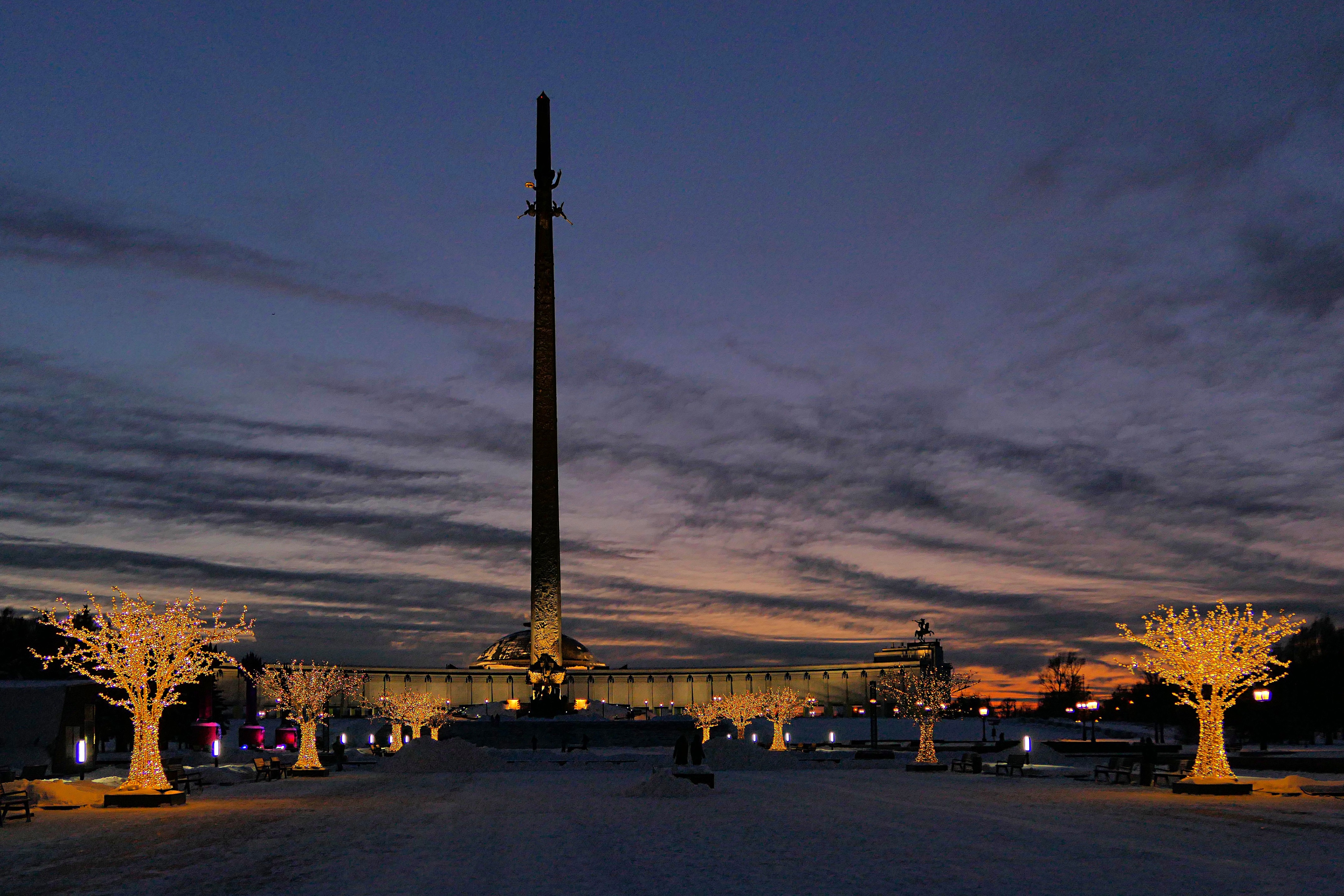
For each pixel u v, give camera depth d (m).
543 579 143.75
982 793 42.19
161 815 33.75
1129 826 28.45
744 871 20.50
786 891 18.06
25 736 50.28
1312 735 93.12
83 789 37.25
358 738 114.69
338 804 38.47
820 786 47.53
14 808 32.31
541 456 146.00
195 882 19.45
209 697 82.00
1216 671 40.16
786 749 93.75
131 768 41.00
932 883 18.95
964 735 139.25
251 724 80.75
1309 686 93.06
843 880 19.28
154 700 37.62
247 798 41.66
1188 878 19.42
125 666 37.12
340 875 20.02
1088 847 23.94
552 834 27.38
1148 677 131.88
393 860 22.30
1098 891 18.11
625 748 113.38
